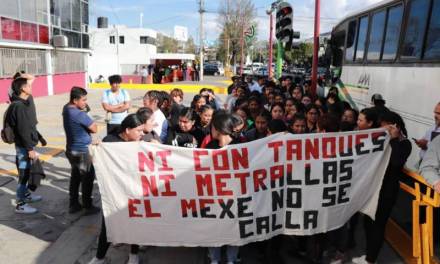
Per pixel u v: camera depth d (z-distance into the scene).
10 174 7.45
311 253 4.74
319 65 14.55
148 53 49.88
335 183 4.23
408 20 7.09
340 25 11.50
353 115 5.84
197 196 4.05
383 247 4.94
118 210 4.11
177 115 6.04
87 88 27.81
